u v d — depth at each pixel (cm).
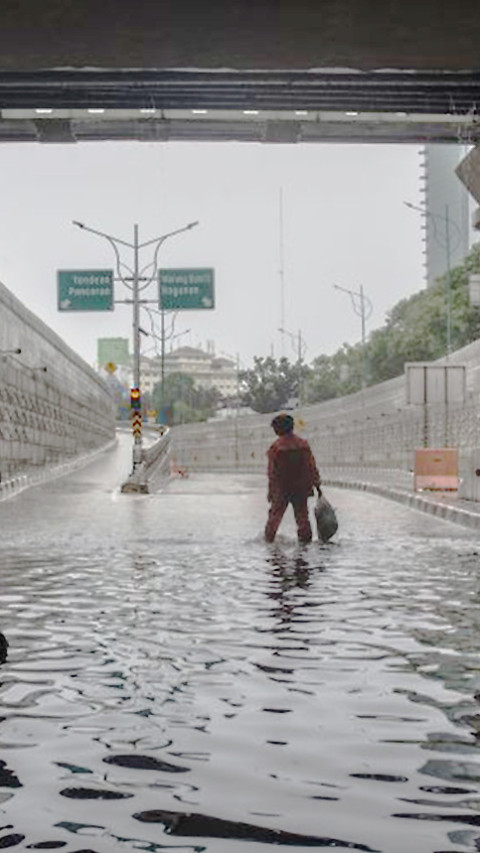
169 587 1106
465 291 10612
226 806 407
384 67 2392
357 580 1163
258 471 10381
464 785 435
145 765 465
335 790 428
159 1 1989
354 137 3016
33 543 1677
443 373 5519
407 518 2391
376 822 389
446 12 2039
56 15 2048
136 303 4444
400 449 7750
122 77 2583
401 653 725
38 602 993
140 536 1814
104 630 829
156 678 646
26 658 712
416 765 463
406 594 1039
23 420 4881
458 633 808
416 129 2975
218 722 539
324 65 2377
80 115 2833
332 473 7950
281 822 389
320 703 580
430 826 385
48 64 2344
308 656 716
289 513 2514
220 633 812
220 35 2164
